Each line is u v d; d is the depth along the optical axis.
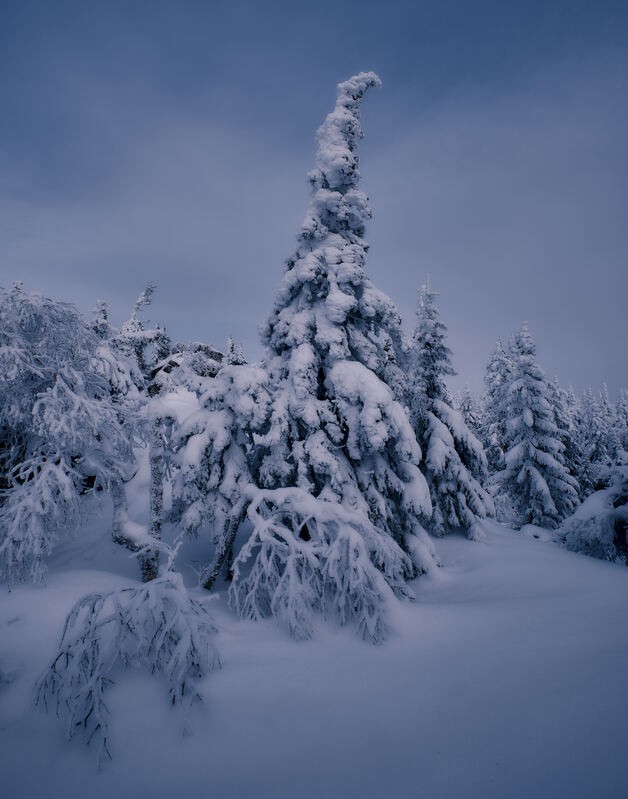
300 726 4.70
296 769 4.04
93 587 7.95
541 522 21.41
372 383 9.84
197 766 4.20
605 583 9.99
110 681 5.23
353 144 12.35
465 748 3.99
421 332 17.89
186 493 9.99
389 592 7.81
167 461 10.93
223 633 7.00
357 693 5.31
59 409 8.68
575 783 3.28
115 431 10.07
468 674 5.57
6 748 4.52
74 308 9.79
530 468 21.41
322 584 8.18
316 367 10.96
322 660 6.25
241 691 5.38
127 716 4.85
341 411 10.70
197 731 4.69
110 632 5.73
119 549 11.66
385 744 4.27
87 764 4.30
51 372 9.29
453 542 15.40
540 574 11.08
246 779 3.97
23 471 8.82
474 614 7.92
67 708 4.99
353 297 10.57
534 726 4.16
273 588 8.25
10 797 3.92
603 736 3.84
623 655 5.64
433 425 16.48
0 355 8.27
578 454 29.09
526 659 5.84
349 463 11.21
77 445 9.19
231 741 4.53
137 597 5.89
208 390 10.41
